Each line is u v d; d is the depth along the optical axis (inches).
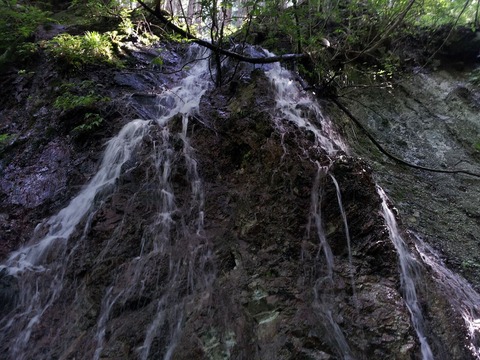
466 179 174.9
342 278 98.7
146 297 105.1
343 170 113.9
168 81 227.5
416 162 181.0
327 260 103.1
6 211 140.7
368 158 175.0
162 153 145.4
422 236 140.3
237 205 122.8
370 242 103.7
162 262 112.3
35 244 129.6
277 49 231.3
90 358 95.5
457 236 145.3
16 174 156.3
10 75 213.3
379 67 229.0
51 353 100.5
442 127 201.2
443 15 204.1
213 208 125.1
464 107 209.8
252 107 150.3
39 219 138.0
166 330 97.0
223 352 89.4
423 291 103.3
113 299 106.7
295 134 137.5
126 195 133.7
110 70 213.6
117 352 94.8
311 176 117.3
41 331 106.5
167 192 133.1
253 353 88.0
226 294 101.0
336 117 185.6
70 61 202.5
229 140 141.9
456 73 232.7
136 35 255.0
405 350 81.5
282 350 86.4
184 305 101.3
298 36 179.6
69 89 188.1
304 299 95.5
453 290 117.1
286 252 106.1
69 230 129.6
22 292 116.9
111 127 167.3
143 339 96.1
